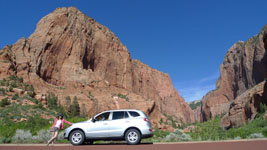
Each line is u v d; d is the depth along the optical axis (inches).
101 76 5595.5
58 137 588.4
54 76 4537.4
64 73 4712.1
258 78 6225.4
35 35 4793.3
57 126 416.5
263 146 357.1
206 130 597.9
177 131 646.5
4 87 3228.3
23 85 3686.0
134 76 7121.1
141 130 431.8
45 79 4392.2
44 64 4448.8
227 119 3248.0
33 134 663.8
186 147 368.5
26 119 2171.5
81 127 442.3
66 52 4899.1
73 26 5265.8
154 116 5275.6
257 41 6387.8
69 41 4997.5
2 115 2133.4
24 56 4288.9
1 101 2625.5
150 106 5251.0
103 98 4726.9
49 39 4685.0
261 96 2667.3
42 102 3376.0
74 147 394.0
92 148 368.8
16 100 2878.9
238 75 7539.4
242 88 7160.4
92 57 5556.1
